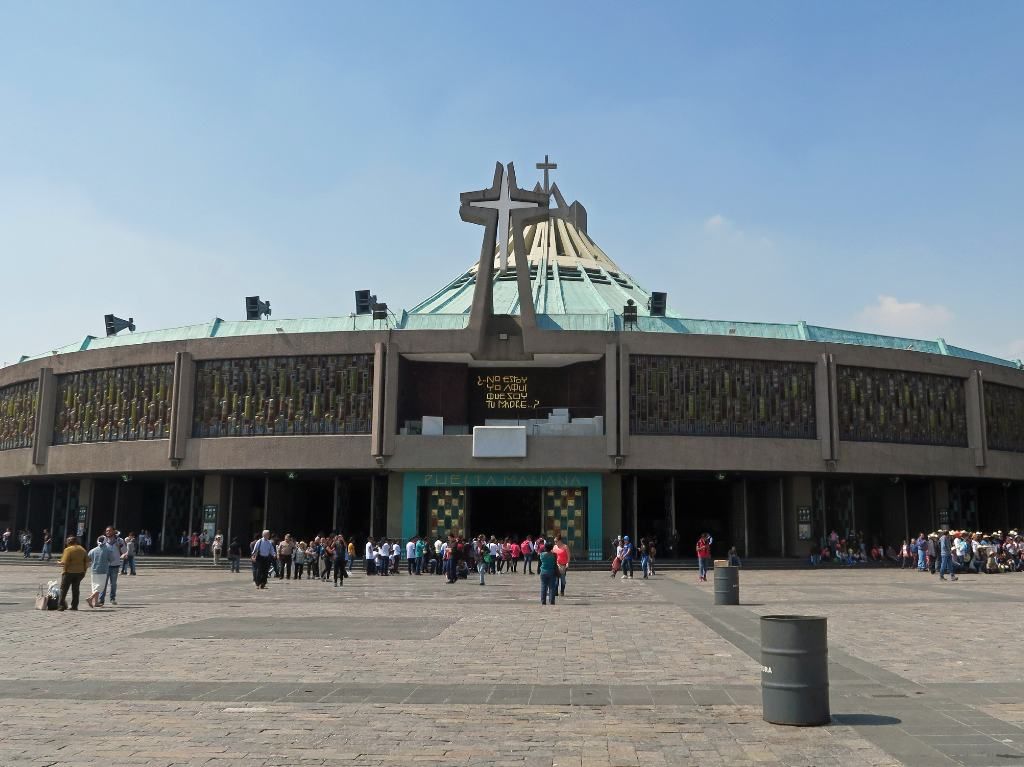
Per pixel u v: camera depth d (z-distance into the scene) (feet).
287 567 114.73
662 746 27.20
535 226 204.13
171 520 161.17
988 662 43.06
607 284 186.80
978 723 30.14
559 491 144.25
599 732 28.94
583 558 141.59
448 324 148.46
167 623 59.57
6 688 36.17
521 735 28.53
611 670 40.63
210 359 146.92
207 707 32.55
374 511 146.30
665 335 142.20
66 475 157.58
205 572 126.82
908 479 158.30
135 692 35.29
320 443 140.87
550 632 54.65
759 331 150.30
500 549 128.77
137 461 147.84
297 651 46.32
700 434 141.18
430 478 142.82
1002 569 134.62
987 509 178.29
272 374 144.97
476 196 144.05
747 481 156.66
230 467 142.82
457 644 49.11
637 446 139.03
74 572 69.36
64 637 52.13
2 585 98.02
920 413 152.66
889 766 25.05
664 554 170.81
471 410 152.25
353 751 26.61
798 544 147.23
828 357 145.79
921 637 52.37
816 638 30.30
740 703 33.40
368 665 41.81
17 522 178.91
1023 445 166.40
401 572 130.41
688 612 67.67
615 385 140.15
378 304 148.77
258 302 160.86
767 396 144.05
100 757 25.77
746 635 53.42
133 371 152.25
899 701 33.83
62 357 158.40
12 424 167.63
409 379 148.66
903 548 143.02
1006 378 163.53
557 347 141.69
